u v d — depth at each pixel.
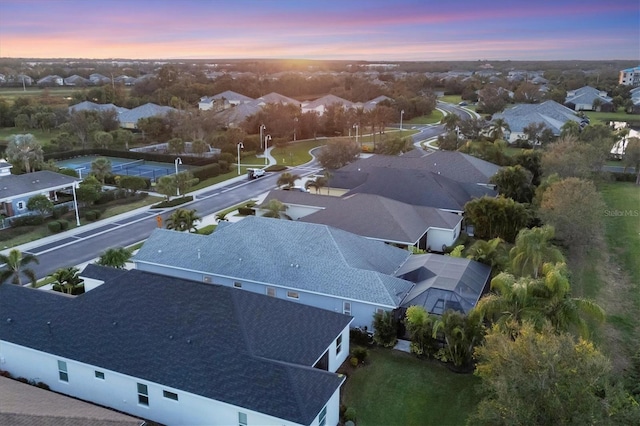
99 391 24.73
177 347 23.91
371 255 37.09
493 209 47.12
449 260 36.53
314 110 124.94
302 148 104.38
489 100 148.00
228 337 23.89
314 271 34.06
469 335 27.23
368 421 24.03
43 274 41.94
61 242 49.84
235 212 59.50
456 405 25.17
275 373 21.95
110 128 111.75
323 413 21.88
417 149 81.12
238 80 192.38
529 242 33.84
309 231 37.25
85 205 61.16
